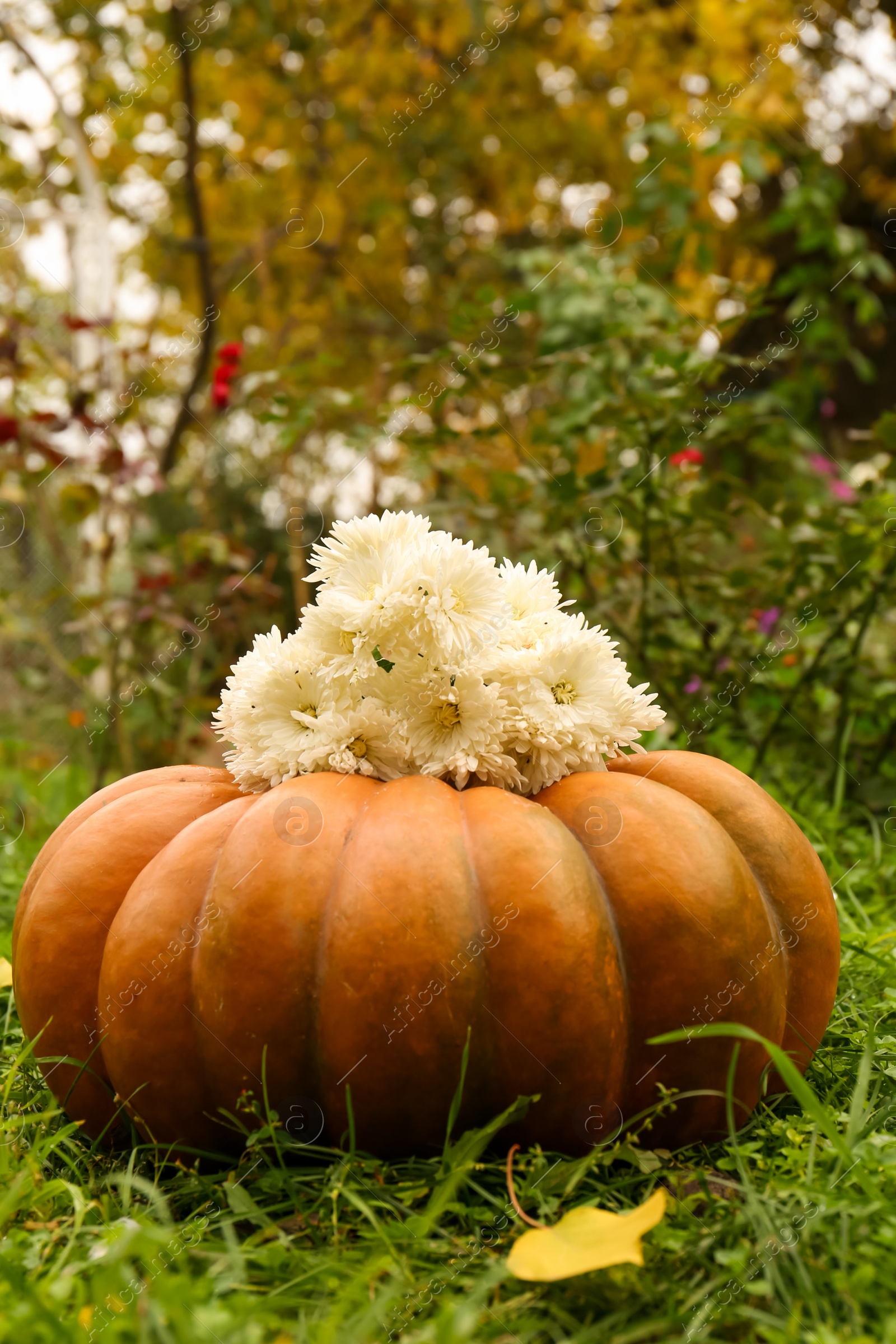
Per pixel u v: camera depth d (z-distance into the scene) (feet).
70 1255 5.07
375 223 25.49
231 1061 5.65
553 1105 5.64
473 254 27.09
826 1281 4.69
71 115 20.07
